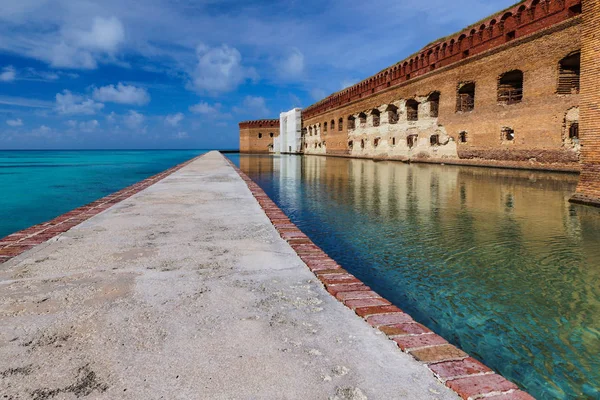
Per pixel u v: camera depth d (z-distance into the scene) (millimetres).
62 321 2041
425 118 22859
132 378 1538
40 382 1512
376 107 29531
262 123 64812
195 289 2508
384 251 4387
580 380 1960
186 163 19141
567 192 8867
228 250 3414
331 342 1838
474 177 12961
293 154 53312
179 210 5434
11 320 2053
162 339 1856
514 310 2816
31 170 24922
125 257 3195
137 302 2293
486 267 3781
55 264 3012
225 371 1587
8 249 3432
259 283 2629
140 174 21531
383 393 1439
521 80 17453
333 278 2699
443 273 3633
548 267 3752
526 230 5273
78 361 1663
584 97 7012
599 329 2508
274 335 1903
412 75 24250
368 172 16453
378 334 1923
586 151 7113
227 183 9211
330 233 5289
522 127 15625
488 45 17438
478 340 2391
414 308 2867
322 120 43938
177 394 1436
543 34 14367
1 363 1648
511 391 1448
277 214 5062
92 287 2533
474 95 18500
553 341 2367
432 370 1597
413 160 24359
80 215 5039
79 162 38250
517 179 12016
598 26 6539
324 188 10773
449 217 6270
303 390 1458
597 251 4254
